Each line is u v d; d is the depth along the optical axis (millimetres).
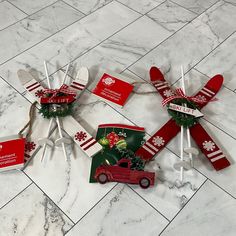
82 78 1782
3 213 1352
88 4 2332
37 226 1316
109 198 1388
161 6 2314
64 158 1506
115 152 1500
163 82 1773
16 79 1853
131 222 1324
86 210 1354
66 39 2084
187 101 1618
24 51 2010
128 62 1946
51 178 1448
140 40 2078
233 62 1943
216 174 1460
